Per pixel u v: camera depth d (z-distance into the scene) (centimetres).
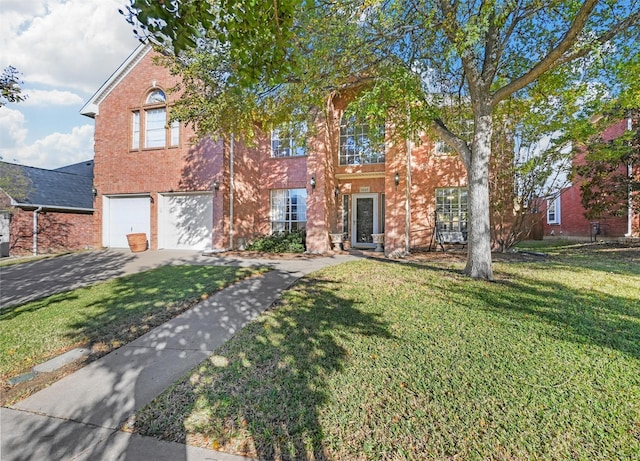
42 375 338
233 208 1325
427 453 212
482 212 709
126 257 1172
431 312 479
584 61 725
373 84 798
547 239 1794
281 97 773
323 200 1217
